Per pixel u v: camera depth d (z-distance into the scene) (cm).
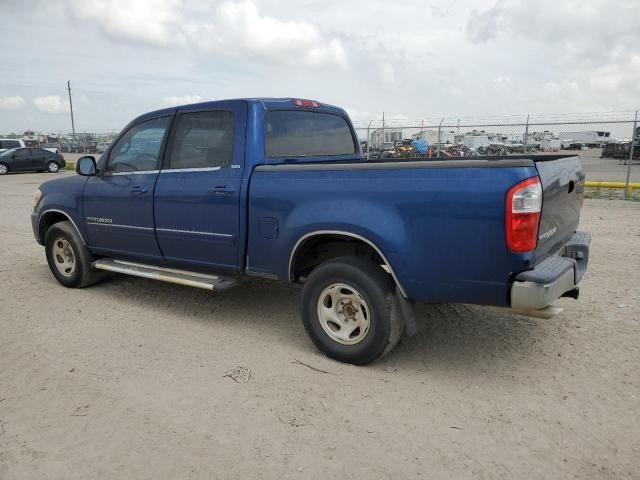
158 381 375
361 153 591
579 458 285
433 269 350
